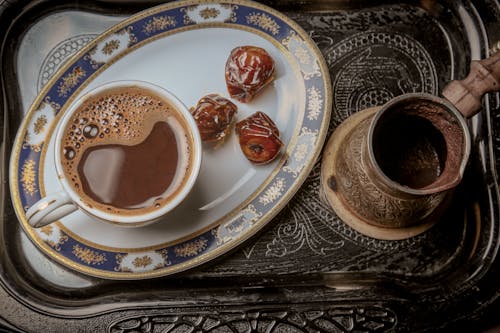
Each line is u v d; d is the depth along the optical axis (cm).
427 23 40
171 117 34
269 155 36
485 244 38
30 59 40
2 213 38
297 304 37
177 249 37
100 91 33
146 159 33
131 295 37
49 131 37
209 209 37
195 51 39
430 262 38
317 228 38
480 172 39
